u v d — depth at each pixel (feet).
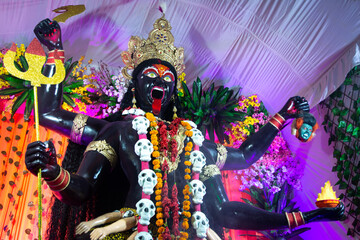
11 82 17.11
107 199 10.60
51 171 8.61
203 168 10.67
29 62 8.87
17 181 18.92
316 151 20.21
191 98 18.60
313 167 20.27
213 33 18.75
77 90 18.51
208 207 10.47
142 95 11.48
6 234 17.88
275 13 17.88
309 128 11.51
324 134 19.92
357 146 18.07
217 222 10.43
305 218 10.00
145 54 11.94
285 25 18.17
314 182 20.10
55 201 10.93
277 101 20.74
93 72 19.29
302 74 19.61
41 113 10.40
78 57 19.35
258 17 18.20
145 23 18.49
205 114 18.60
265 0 17.63
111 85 18.93
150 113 10.68
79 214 10.68
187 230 9.46
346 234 18.19
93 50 19.21
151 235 9.06
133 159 9.95
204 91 19.06
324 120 19.84
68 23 17.98
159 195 9.32
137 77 11.78
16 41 18.40
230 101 19.16
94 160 9.87
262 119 20.45
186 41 19.07
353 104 18.49
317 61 19.06
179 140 10.28
